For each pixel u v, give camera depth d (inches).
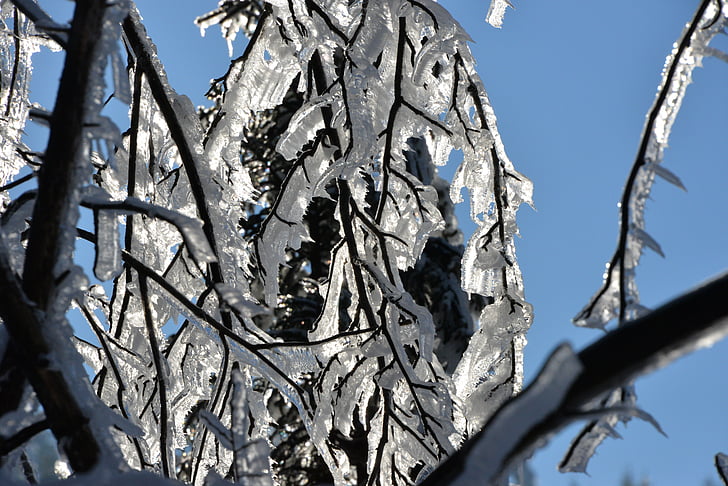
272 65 139.8
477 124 138.3
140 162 136.6
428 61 136.6
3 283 112.4
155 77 133.0
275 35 139.4
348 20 142.8
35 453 120.4
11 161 139.4
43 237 113.0
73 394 112.7
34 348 112.5
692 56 122.2
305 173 138.3
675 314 91.4
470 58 138.1
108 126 112.8
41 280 113.2
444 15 137.1
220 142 139.0
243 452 112.7
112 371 136.4
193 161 132.5
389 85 139.3
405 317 136.5
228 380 134.3
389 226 139.1
